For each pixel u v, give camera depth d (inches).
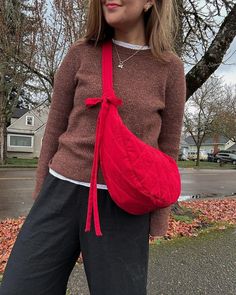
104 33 59.8
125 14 57.8
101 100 55.6
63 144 59.7
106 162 53.6
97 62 58.8
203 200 363.6
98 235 55.8
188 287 129.6
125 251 56.8
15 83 661.3
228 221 235.3
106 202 56.2
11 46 395.2
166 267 147.2
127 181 52.1
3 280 57.7
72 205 57.3
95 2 59.1
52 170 59.9
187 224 218.7
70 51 61.5
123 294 56.4
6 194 407.8
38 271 57.0
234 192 502.0
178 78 61.7
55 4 320.5
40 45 370.0
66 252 58.5
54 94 62.9
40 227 58.0
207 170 1127.6
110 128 53.6
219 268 148.2
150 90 58.6
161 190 53.6
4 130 1007.0
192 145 2758.4
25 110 1551.4
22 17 394.6
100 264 56.3
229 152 1879.9
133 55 59.4
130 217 57.0
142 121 57.0
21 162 1123.9
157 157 54.9
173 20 65.8
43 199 59.4
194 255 163.0
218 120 1555.1
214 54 231.5
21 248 58.0
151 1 59.9
